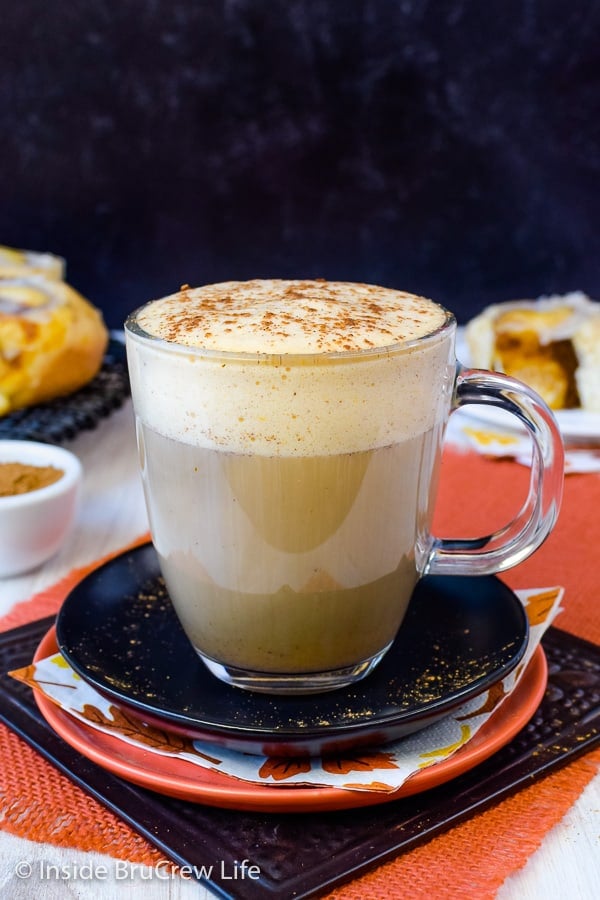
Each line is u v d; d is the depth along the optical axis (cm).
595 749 38
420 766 35
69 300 65
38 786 37
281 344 35
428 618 41
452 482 59
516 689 39
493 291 102
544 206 98
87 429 64
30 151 94
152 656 39
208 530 36
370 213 99
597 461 61
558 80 93
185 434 36
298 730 35
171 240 100
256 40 91
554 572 49
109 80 92
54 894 34
